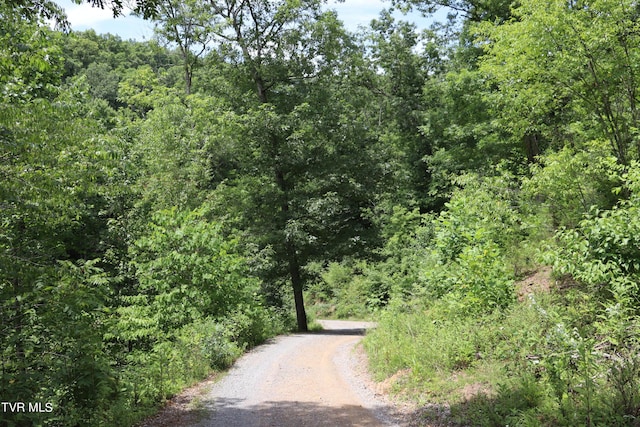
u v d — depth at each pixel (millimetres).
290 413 8492
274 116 24125
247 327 17453
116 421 7816
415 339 11109
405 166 36812
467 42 24719
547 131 14344
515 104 12828
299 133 24734
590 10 10453
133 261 15383
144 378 9492
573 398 6309
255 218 24812
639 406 5812
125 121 26938
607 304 8188
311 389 10258
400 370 10398
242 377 11609
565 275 10938
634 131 10125
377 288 36594
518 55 11555
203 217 20625
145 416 8391
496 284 10562
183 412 8695
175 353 11688
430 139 34594
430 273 12820
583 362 6445
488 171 21312
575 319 8250
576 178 10930
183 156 22484
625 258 7984
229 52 26375
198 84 27891
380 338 12914
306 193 25516
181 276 13734
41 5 8336
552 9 10430
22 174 7723
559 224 12812
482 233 11977
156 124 23812
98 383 7219
